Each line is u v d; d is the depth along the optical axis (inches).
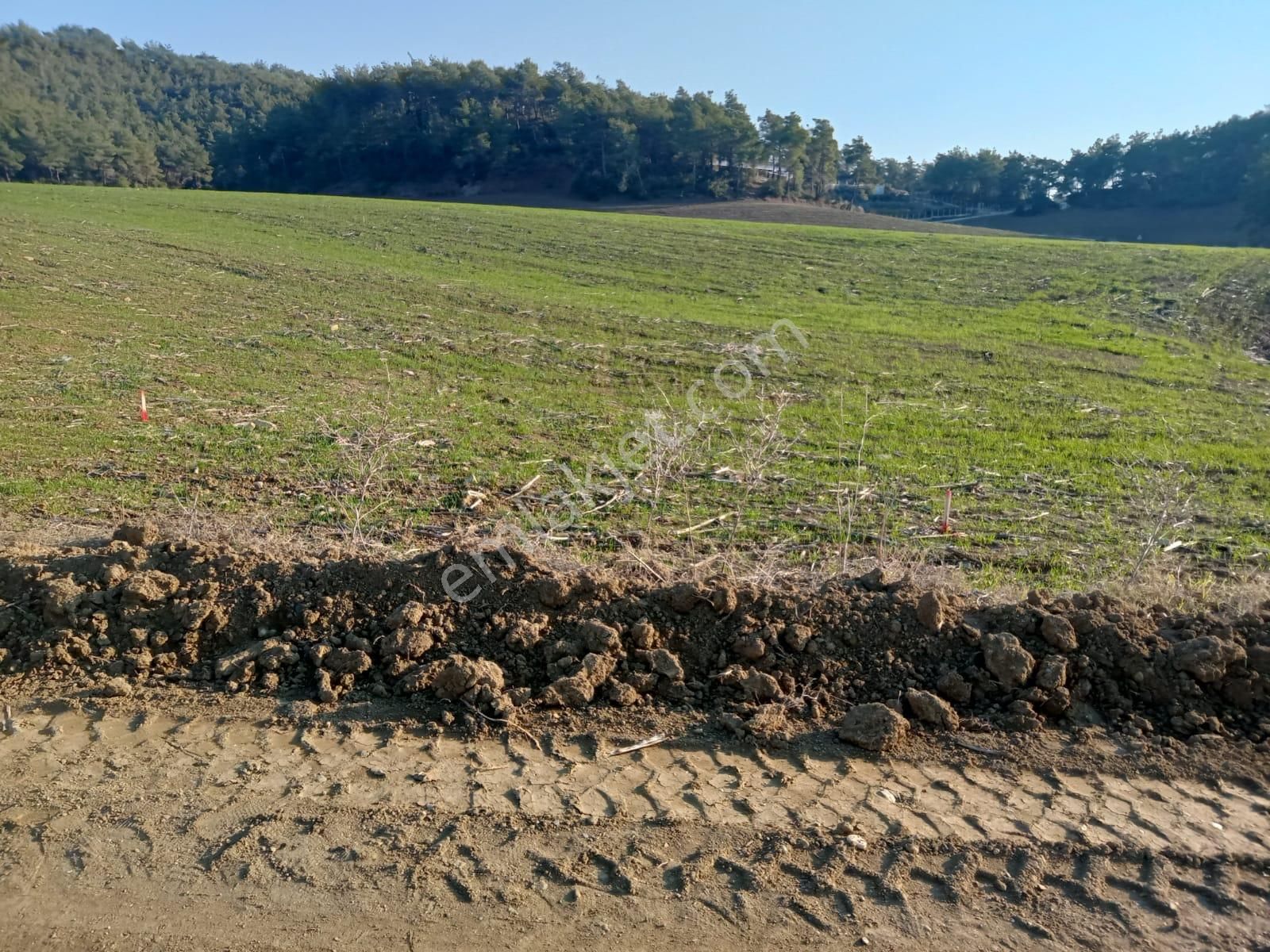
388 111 3316.9
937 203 3459.6
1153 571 239.5
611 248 1229.1
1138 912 117.8
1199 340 796.6
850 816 134.8
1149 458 419.8
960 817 135.6
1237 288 1003.3
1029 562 269.3
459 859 122.4
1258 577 254.1
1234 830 134.3
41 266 751.1
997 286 1024.9
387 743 150.7
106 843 124.3
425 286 860.0
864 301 937.5
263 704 160.9
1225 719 163.2
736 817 133.6
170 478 309.0
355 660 168.1
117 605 177.9
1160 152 3075.8
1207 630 177.2
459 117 3169.3
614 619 178.5
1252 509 346.0
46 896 115.3
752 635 173.9
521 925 111.7
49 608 176.4
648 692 167.9
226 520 264.1
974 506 330.3
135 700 161.5
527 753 149.2
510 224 1424.7
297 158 3415.4
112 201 1407.5
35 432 354.0
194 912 112.9
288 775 140.5
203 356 529.3
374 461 335.6
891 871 123.0
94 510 271.0
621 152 2866.6
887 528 293.6
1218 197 2933.1
